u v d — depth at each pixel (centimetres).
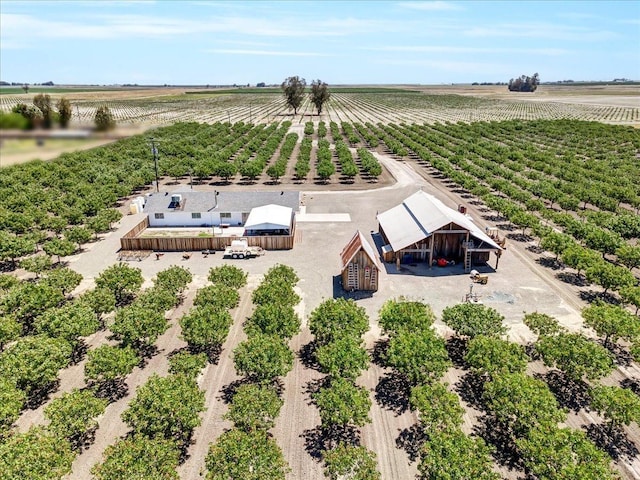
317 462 2567
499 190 7750
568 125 16338
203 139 12588
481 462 2175
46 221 5959
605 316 3366
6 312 3719
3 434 2552
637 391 3122
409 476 2473
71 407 2538
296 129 15850
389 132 14875
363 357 2952
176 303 4281
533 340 3681
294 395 3106
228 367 3403
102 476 2116
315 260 5278
